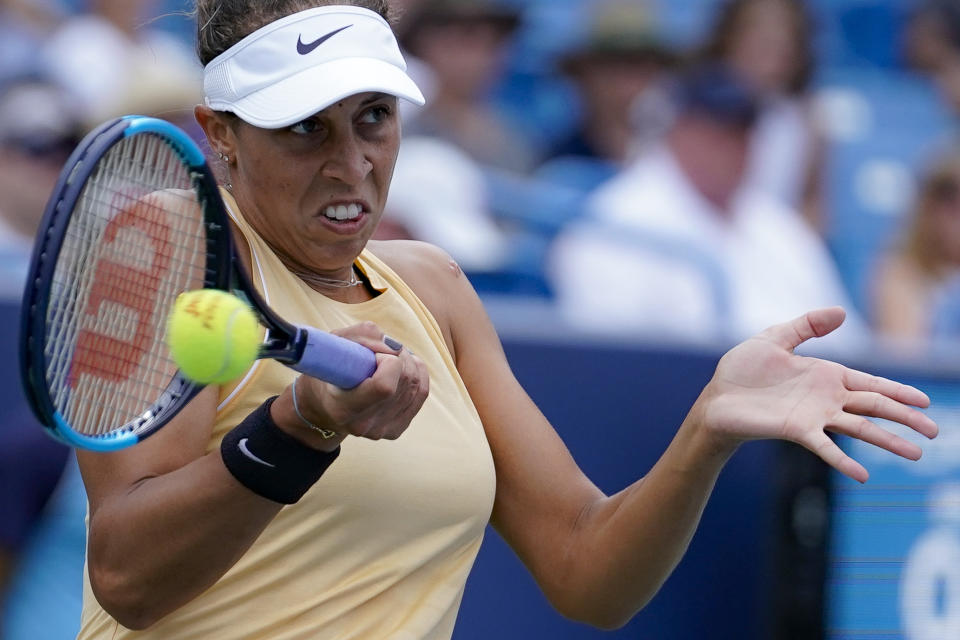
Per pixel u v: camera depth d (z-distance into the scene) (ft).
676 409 52.01
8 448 47.47
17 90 70.79
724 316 79.00
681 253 79.15
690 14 93.71
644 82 86.99
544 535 30.35
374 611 26.53
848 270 91.35
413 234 77.97
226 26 26.30
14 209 68.39
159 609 23.86
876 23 104.27
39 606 46.52
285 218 26.40
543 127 88.17
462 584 28.55
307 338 22.27
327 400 22.50
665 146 81.76
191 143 22.67
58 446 47.70
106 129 21.30
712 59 88.74
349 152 25.71
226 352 21.09
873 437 26.03
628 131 87.25
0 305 51.44
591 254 79.20
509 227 80.28
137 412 23.29
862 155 95.96
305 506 25.50
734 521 51.70
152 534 23.00
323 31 25.68
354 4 26.61
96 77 77.30
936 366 50.70
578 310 78.64
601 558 29.14
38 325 20.20
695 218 80.38
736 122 80.59
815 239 85.20
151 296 23.54
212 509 22.68
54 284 21.50
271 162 25.93
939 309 89.56
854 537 49.37
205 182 22.95
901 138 97.66
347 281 28.43
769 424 26.27
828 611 49.16
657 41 88.02
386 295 28.58
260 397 25.63
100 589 23.98
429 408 27.78
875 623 49.57
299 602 25.67
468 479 27.76
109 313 22.84
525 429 30.66
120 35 81.00
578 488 30.53
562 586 30.09
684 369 52.06
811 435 25.93
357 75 25.22
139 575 23.36
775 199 87.25
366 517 26.12
